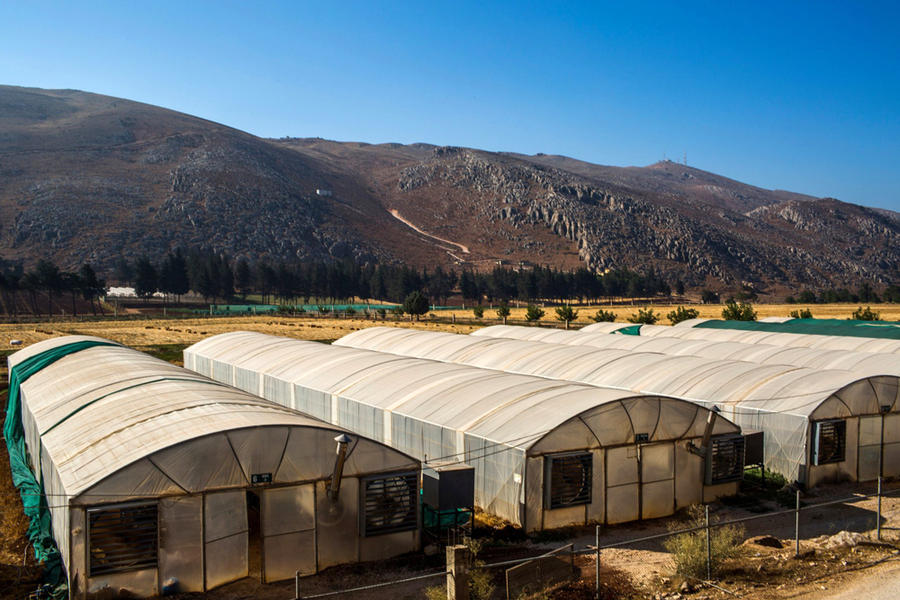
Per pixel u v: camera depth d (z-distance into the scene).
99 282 147.12
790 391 28.11
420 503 19.66
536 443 20.73
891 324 59.66
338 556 18.09
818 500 24.59
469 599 15.22
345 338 55.75
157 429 17.97
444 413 25.97
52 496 18.83
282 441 17.38
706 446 23.19
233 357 45.03
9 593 16.12
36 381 30.55
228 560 16.77
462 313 163.62
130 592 15.60
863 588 16.23
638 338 51.06
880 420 27.80
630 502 22.28
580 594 16.25
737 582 16.75
